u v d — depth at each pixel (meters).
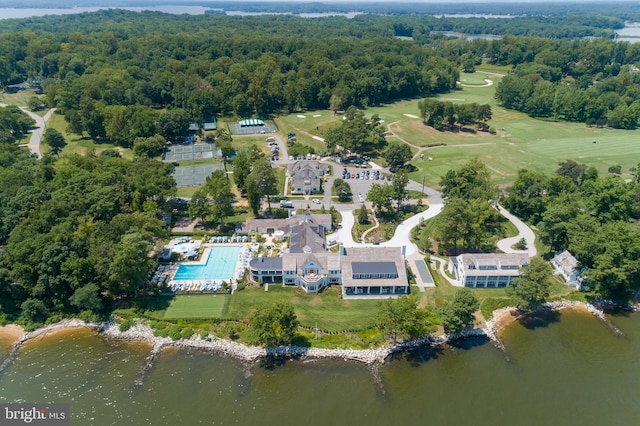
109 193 122.38
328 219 129.38
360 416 74.44
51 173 141.88
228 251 119.62
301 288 104.50
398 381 81.25
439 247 120.62
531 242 123.25
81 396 77.88
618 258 98.50
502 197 141.88
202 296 101.75
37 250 96.94
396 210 142.00
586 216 115.50
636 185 134.38
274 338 84.00
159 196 129.62
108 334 92.12
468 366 84.69
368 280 101.75
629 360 86.62
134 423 72.81
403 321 84.56
